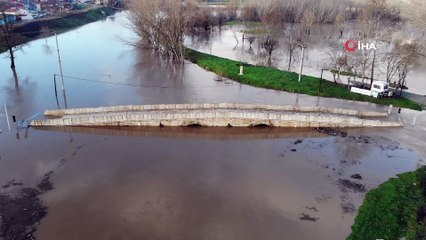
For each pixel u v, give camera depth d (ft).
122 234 75.87
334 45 309.83
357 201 89.76
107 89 173.99
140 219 80.74
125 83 185.37
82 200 87.30
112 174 99.45
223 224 79.97
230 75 201.87
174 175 99.81
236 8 506.89
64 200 87.20
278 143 122.52
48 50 264.52
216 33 386.32
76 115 136.36
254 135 128.77
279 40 322.55
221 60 236.02
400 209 85.15
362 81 179.52
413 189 93.97
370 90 166.81
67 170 100.89
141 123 131.64
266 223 80.84
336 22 416.67
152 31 261.24
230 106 145.07
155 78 197.57
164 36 244.22
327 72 217.15
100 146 116.57
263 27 352.90
